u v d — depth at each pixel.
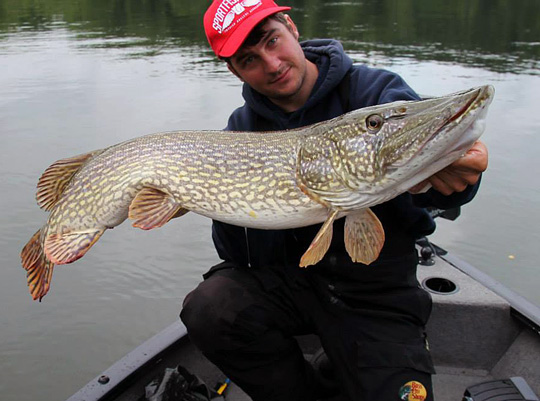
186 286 2.31
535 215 2.79
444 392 1.42
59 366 1.92
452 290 1.51
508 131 3.97
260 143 1.09
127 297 2.27
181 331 1.44
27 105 4.79
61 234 1.20
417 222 1.15
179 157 1.12
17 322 2.13
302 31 8.34
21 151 3.66
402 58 6.35
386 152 0.96
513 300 1.47
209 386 1.45
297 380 1.25
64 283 2.36
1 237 2.60
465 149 0.90
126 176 1.14
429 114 0.91
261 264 1.28
